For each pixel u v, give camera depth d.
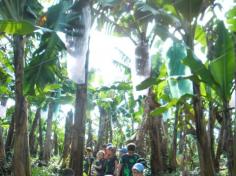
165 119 8.87
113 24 6.43
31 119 16.53
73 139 6.54
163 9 4.67
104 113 16.81
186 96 4.21
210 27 5.48
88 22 5.44
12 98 9.99
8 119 14.47
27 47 9.54
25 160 5.82
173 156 8.66
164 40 4.75
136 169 4.62
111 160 6.15
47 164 11.84
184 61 3.99
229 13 4.55
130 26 6.26
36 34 7.94
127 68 10.54
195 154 8.71
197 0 4.41
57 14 5.47
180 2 4.46
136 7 5.66
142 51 5.66
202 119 4.16
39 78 5.71
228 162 3.82
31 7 5.98
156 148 8.66
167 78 4.18
